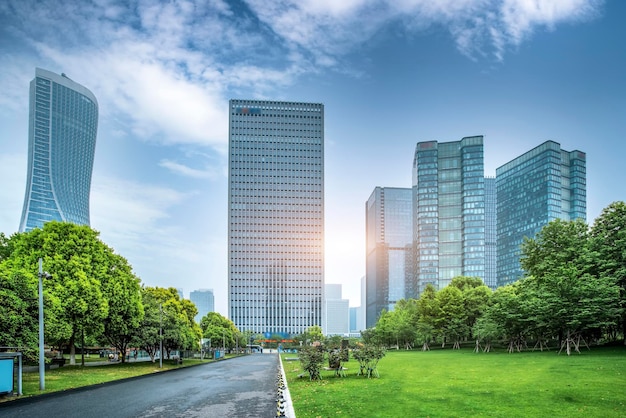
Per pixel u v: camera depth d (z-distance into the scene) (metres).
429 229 185.75
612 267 49.47
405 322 97.12
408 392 24.08
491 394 22.33
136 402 23.41
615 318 48.16
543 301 48.81
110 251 50.84
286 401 22.42
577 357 41.19
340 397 22.97
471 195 180.25
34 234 44.91
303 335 178.12
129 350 84.06
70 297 40.94
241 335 147.00
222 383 33.84
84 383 32.22
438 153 190.00
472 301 83.38
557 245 59.00
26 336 30.11
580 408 18.05
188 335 64.62
